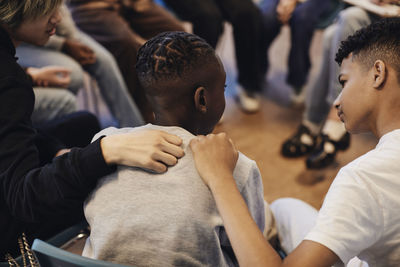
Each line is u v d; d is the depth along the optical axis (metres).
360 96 0.72
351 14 1.83
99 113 2.40
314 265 0.62
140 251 0.71
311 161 1.99
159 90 0.75
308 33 2.39
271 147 2.20
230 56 3.14
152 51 0.73
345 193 0.65
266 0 2.55
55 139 1.24
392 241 0.68
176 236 0.70
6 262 0.94
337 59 0.80
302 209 1.11
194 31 2.36
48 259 0.68
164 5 2.61
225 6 2.36
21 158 0.82
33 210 0.78
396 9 1.78
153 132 0.76
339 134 1.97
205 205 0.71
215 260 0.75
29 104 0.90
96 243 0.73
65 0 2.17
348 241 0.63
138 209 0.72
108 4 2.12
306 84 2.57
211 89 0.76
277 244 1.09
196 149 0.74
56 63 1.78
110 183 0.75
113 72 1.94
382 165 0.66
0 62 0.90
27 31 0.95
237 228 0.66
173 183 0.72
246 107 2.50
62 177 0.74
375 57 0.69
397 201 0.65
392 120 0.70
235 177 0.75
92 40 2.01
